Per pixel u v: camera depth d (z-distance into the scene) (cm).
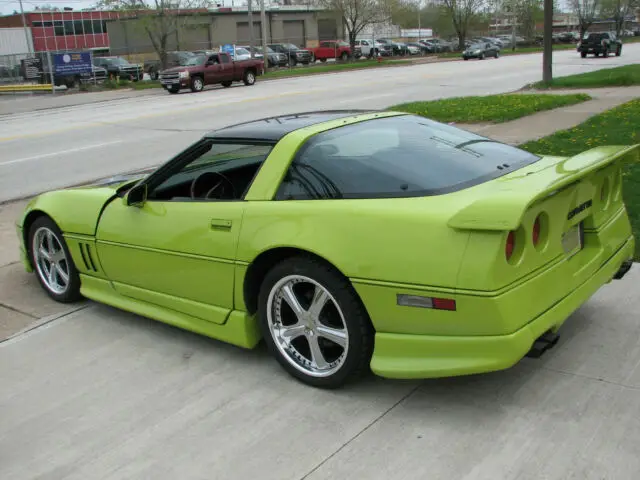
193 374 392
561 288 324
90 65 3678
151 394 372
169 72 3005
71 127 1850
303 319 357
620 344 388
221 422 338
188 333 451
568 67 3416
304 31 6200
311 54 5419
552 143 1042
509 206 282
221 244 377
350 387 361
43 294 545
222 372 391
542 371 362
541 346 315
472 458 292
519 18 7925
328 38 6400
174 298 421
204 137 411
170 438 328
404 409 335
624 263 402
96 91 3516
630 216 605
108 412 356
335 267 333
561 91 2039
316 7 5938
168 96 2883
